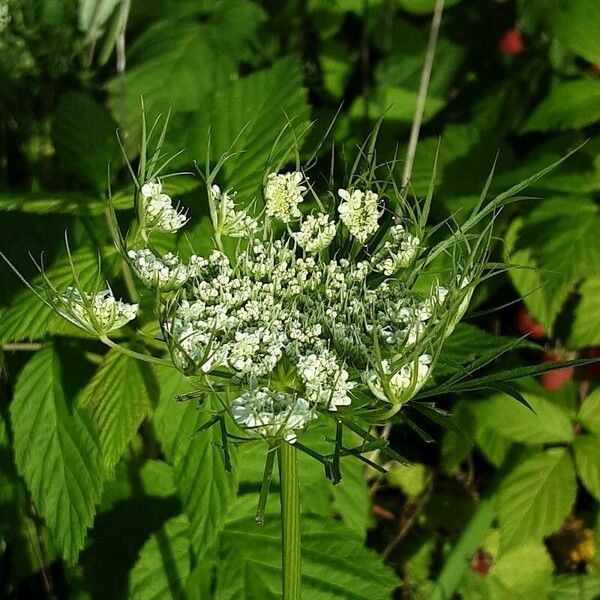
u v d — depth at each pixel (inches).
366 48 12.9
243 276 7.1
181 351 6.0
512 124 13.3
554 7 12.8
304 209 9.2
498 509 10.6
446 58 14.2
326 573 8.8
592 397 11.2
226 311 6.6
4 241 10.3
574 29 11.5
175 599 8.8
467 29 14.3
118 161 10.5
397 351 6.2
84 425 8.6
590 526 12.8
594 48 11.4
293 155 9.2
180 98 12.2
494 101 13.5
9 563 11.0
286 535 6.4
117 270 8.3
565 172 11.1
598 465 10.8
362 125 13.2
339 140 13.0
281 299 6.8
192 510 8.0
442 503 12.6
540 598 12.1
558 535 12.8
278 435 5.8
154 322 7.9
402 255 6.8
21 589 11.3
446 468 11.5
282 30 14.3
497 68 13.9
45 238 10.1
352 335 6.4
